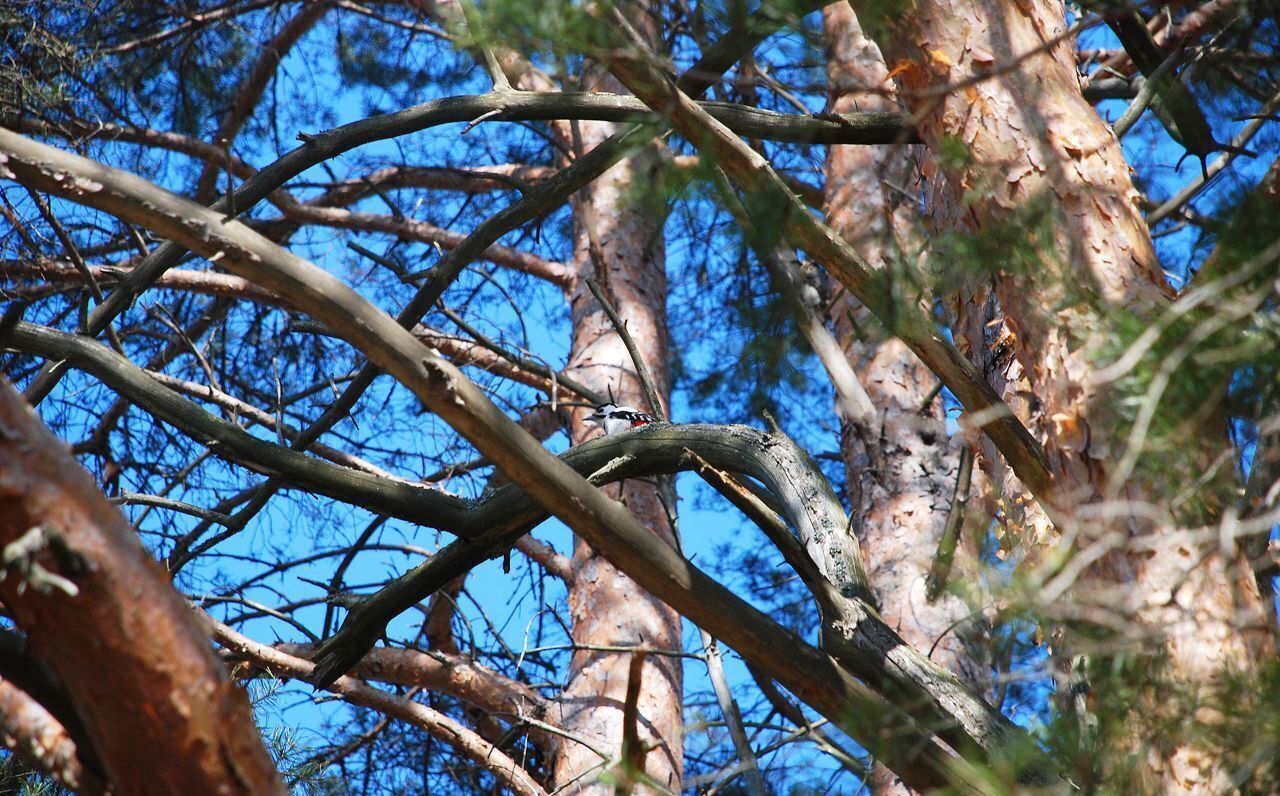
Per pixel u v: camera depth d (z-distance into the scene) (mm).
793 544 7059
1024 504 8477
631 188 5945
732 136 6141
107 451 15227
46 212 9266
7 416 4383
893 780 10227
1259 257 4492
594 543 6445
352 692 13211
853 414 13625
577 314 17062
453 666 14266
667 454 8523
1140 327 4910
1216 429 5332
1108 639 4980
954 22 7031
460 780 15602
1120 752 4840
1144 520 5531
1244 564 5434
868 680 6832
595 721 13836
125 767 4570
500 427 6059
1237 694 4707
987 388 6723
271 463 8648
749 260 11625
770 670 6543
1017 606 4438
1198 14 7656
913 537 12867
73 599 4336
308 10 16859
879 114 8633
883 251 6266
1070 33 5348
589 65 9312
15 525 4297
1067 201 6586
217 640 11828
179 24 16891
